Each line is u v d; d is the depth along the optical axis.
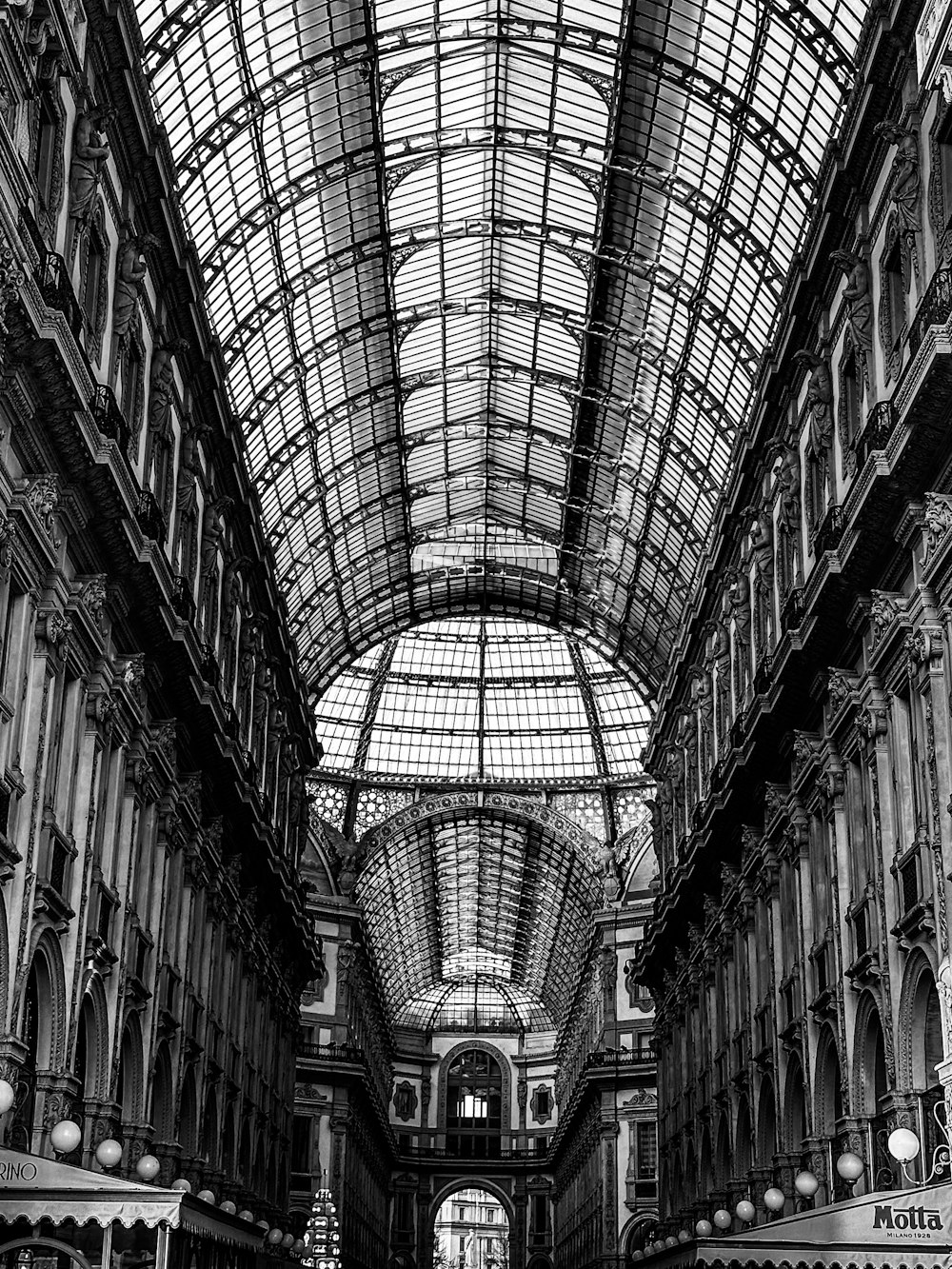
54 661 24.06
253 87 36.88
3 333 20.70
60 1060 24.70
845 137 29.28
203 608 39.44
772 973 37.38
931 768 23.98
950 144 25.19
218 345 37.84
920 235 26.20
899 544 26.41
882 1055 28.70
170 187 31.41
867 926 28.39
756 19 33.56
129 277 29.50
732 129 37.19
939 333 22.64
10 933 21.94
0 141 19.62
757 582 40.97
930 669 24.16
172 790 34.44
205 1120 40.22
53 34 23.20
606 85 38.69
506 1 37.84
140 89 28.20
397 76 39.44
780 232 37.72
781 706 34.41
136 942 31.23
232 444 41.16
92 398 25.45
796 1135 35.56
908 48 26.62
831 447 32.97
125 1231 25.17
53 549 23.73
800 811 34.91
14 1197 17.91
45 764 23.34
